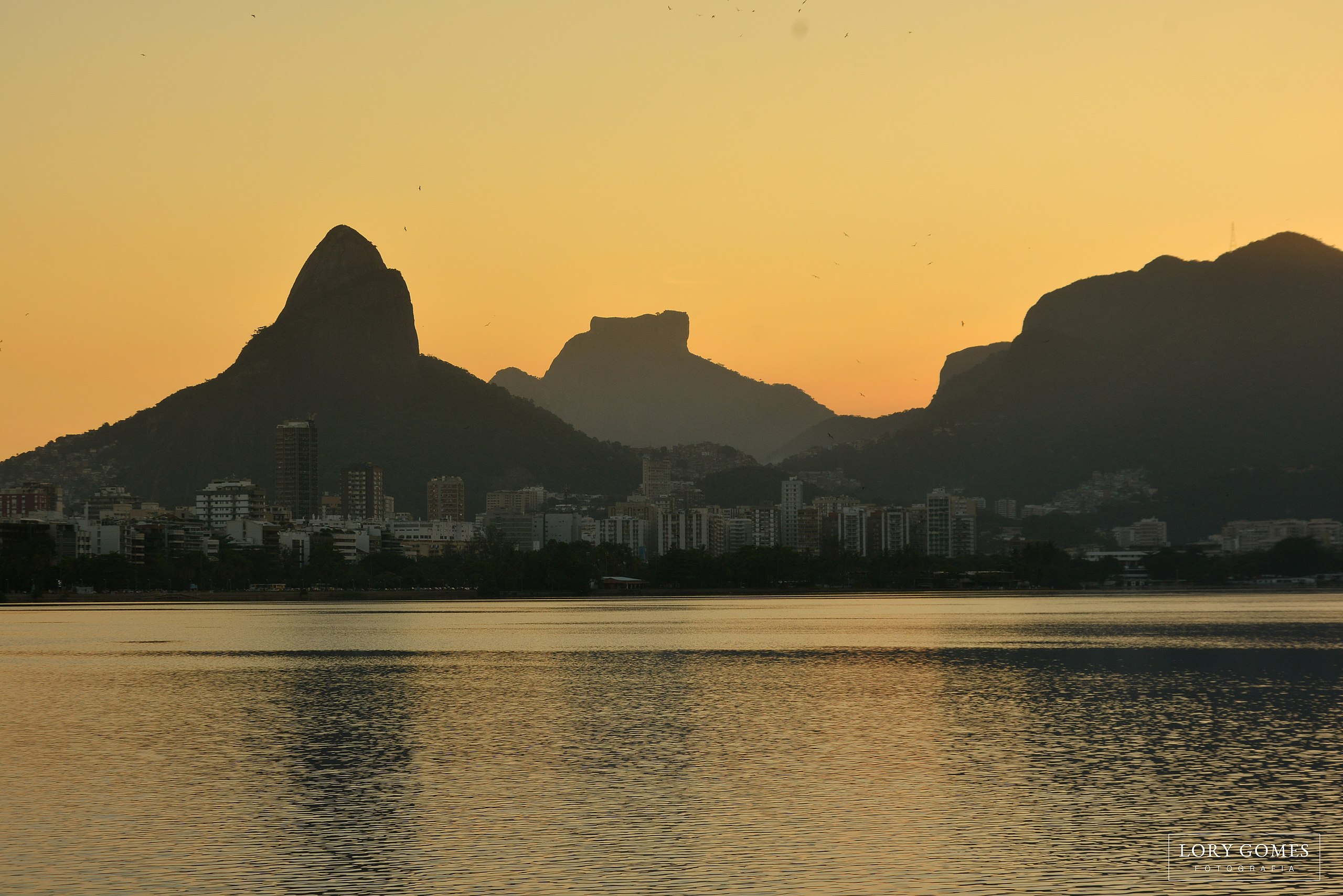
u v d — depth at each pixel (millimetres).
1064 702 174000
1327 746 136375
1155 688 190750
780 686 194375
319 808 106500
